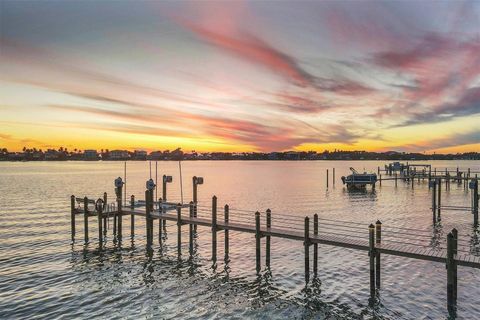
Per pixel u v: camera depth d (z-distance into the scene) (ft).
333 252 91.81
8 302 64.03
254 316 58.95
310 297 66.08
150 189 106.73
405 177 292.81
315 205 182.19
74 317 58.44
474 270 76.69
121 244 104.32
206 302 64.49
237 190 264.52
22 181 347.36
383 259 85.25
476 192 125.59
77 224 132.16
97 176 440.86
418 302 62.64
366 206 176.04
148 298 66.18
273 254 91.56
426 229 118.93
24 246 101.45
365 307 61.52
